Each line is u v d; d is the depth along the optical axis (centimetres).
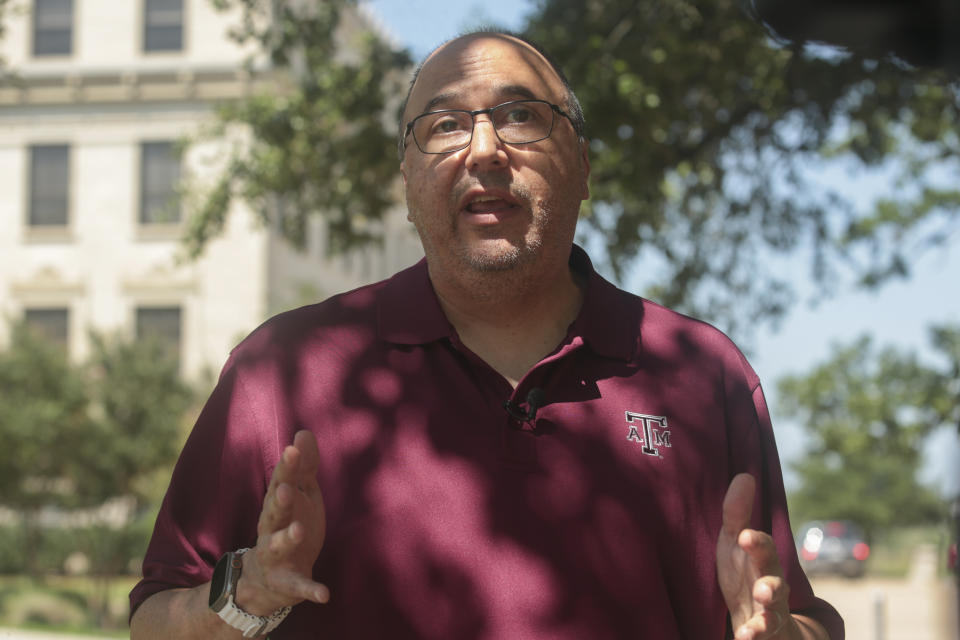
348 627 198
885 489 5759
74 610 1642
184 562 208
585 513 202
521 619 196
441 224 218
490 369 212
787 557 217
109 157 2562
